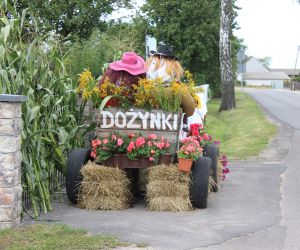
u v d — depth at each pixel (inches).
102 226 253.3
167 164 293.6
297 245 226.5
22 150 269.6
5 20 275.7
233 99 1170.6
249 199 319.3
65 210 287.6
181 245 225.3
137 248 220.2
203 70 1518.2
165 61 313.9
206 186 287.4
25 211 269.6
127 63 306.0
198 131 345.4
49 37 369.7
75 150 303.1
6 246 218.7
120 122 294.5
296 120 884.6
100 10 847.1
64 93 323.3
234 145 597.6
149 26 1395.2
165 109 291.9
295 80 3548.2
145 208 294.7
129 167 295.9
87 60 511.2
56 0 820.0
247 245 226.4
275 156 510.6
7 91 264.7
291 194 334.0
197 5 1370.6
